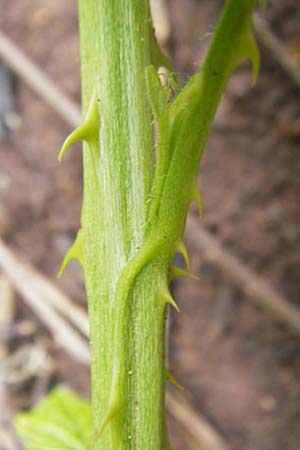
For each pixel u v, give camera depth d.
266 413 0.29
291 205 0.28
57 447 0.18
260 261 0.29
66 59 0.31
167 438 0.14
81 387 0.31
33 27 0.31
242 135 0.28
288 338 0.29
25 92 0.32
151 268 0.13
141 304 0.13
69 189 0.31
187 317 0.30
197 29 0.28
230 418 0.29
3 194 0.32
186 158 0.13
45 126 0.31
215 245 0.29
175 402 0.30
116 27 0.13
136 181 0.13
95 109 0.13
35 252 0.32
